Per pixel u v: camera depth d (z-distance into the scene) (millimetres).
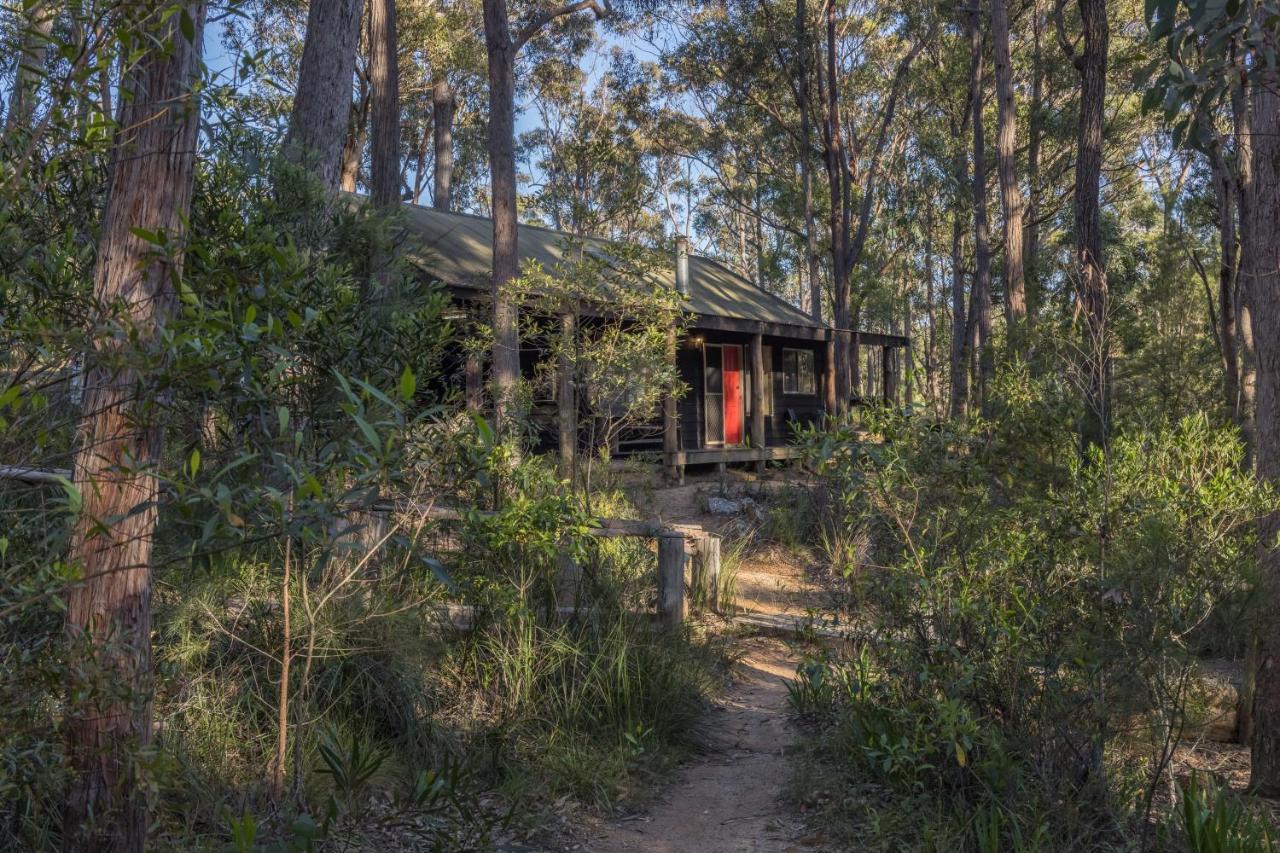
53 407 3668
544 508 5883
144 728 3295
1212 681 6609
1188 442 5469
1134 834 4773
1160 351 11125
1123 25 27766
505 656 6328
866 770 5672
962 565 5215
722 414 20781
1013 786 4746
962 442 5441
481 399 10953
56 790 3006
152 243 3137
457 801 4281
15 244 3527
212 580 5211
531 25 18031
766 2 27344
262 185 5848
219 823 4219
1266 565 5109
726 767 6328
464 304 14344
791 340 22938
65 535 2641
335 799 4074
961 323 31891
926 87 30719
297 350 3896
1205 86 3475
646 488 13906
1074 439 5410
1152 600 4594
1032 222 29594
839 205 26094
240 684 5164
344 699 5398
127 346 2766
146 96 3232
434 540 6688
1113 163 30109
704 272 22734
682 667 7242
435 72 29156
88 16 2750
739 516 14047
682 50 28156
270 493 2732
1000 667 4949
